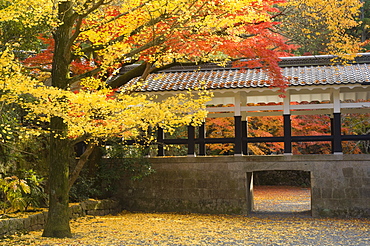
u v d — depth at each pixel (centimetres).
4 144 1077
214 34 1008
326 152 2659
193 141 1577
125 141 1430
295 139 1498
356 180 1448
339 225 1280
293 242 1015
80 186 1455
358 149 2300
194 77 1595
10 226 1004
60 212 1011
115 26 1051
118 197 1625
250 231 1167
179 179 1575
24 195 1191
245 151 1597
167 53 1015
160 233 1117
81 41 1177
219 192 1536
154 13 988
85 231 1118
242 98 1612
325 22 1173
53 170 1018
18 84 793
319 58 1579
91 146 1059
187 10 930
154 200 1591
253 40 1070
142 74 1198
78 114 871
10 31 1057
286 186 2925
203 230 1177
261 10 1054
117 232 1116
